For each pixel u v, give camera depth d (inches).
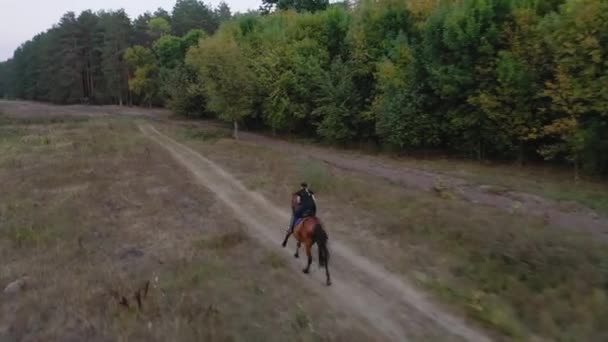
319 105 1765.5
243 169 1189.1
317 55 1804.9
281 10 2662.4
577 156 946.7
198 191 955.3
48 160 1306.6
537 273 471.8
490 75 1131.9
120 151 1450.5
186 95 2632.9
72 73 3937.0
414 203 788.6
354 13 1788.9
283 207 837.8
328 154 1520.7
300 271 554.9
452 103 1259.8
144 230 700.7
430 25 1255.5
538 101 1050.1
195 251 599.8
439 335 399.5
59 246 623.2
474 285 481.4
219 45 1803.6
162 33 4010.8
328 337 392.2
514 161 1215.6
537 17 1042.7
